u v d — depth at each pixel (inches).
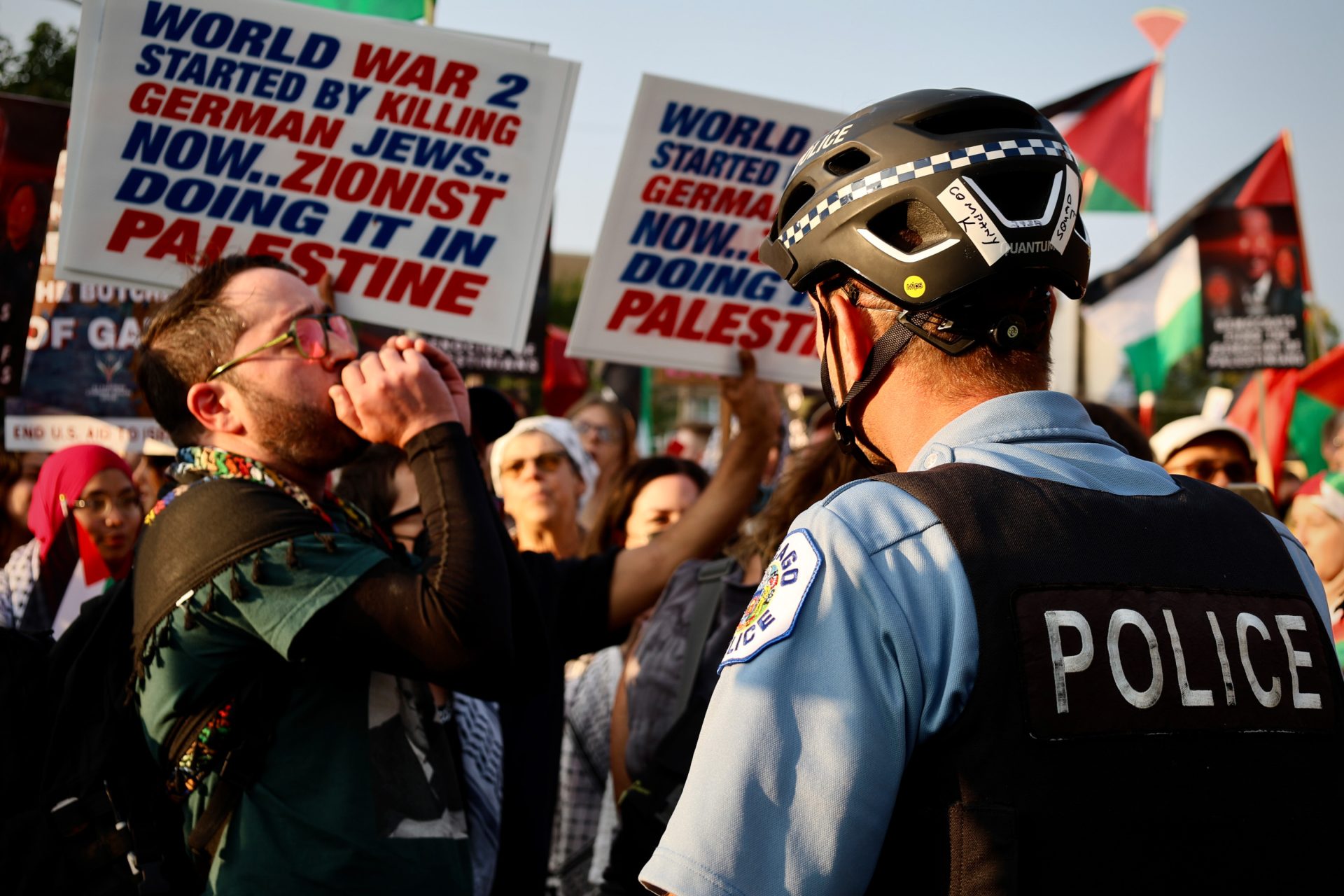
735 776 37.7
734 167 123.1
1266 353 216.8
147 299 129.1
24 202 109.3
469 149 105.4
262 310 68.0
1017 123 46.0
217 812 61.1
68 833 61.5
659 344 121.0
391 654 60.6
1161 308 230.2
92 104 96.1
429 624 59.5
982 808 36.5
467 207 105.3
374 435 66.1
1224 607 40.1
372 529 72.4
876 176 43.9
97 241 96.0
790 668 38.5
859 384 45.7
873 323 45.4
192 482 66.9
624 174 121.0
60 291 127.3
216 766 61.3
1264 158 221.5
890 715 37.6
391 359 66.5
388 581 60.9
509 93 106.0
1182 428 148.7
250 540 60.9
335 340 69.4
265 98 100.3
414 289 104.3
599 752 119.6
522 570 70.4
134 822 63.8
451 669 60.2
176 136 97.9
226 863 60.7
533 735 88.8
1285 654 40.4
